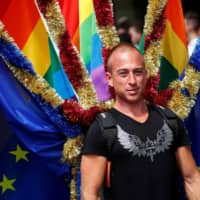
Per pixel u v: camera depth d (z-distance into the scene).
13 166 4.82
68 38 4.46
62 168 4.54
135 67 3.99
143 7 9.97
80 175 4.37
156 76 4.58
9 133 4.79
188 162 4.12
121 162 3.92
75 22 4.96
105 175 3.98
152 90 4.54
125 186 3.91
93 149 3.95
